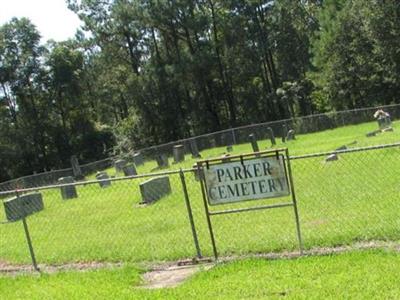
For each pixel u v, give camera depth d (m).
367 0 48.44
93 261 11.34
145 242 12.05
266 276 8.10
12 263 12.14
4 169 60.81
